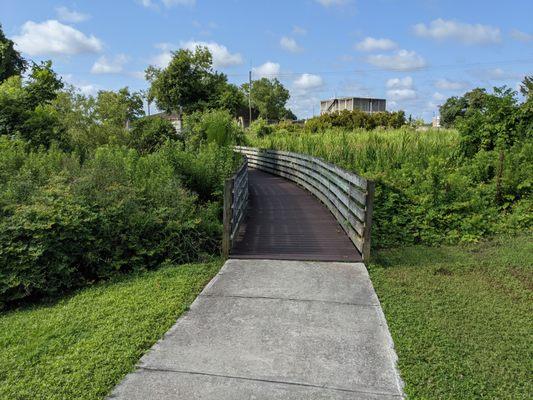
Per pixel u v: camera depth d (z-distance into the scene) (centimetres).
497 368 319
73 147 1217
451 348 347
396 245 691
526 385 298
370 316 410
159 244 618
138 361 336
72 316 438
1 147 917
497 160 877
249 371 318
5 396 295
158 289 502
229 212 612
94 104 1540
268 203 1098
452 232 712
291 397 287
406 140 1351
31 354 355
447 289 485
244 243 682
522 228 735
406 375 309
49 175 723
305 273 538
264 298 458
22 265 511
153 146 1590
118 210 611
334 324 394
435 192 768
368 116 3206
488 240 695
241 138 2769
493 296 465
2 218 539
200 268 573
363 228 588
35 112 1184
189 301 456
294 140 2062
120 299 479
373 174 865
